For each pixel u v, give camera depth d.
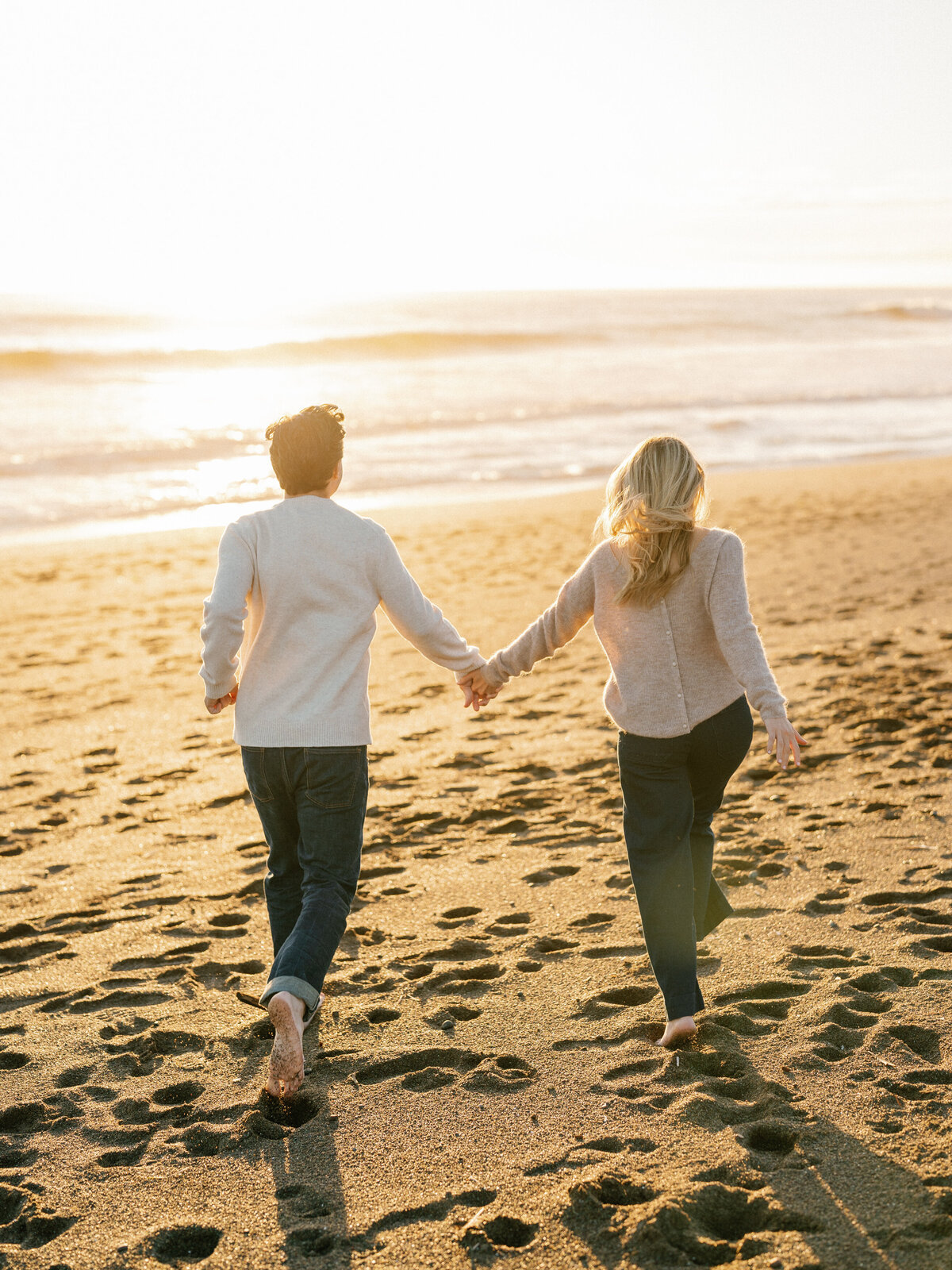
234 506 15.16
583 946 3.33
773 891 3.62
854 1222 2.02
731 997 2.95
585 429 21.83
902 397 27.27
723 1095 2.50
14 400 23.97
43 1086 2.70
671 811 2.70
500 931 3.47
